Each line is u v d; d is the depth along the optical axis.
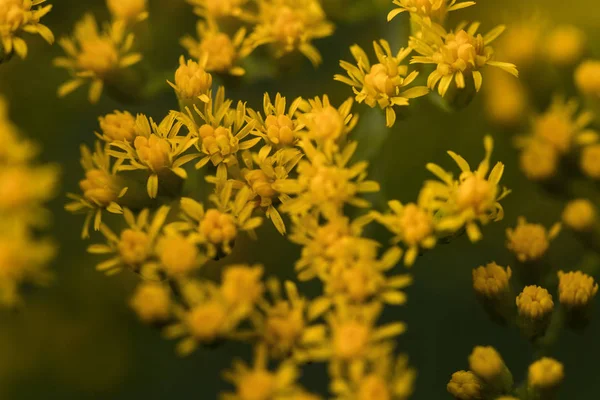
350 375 0.24
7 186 0.24
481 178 0.25
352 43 0.29
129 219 0.25
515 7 0.29
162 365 0.27
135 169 0.25
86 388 0.27
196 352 0.27
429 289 0.28
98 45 0.26
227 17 0.26
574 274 0.26
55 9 0.28
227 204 0.25
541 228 0.26
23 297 0.27
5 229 0.24
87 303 0.27
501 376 0.25
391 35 0.27
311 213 0.25
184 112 0.25
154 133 0.25
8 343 0.27
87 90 0.28
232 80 0.26
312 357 0.24
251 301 0.24
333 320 0.24
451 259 0.28
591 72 0.27
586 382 0.28
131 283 0.27
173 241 0.24
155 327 0.24
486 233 0.28
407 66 0.26
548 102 0.28
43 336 0.27
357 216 0.25
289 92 0.28
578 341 0.28
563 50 0.28
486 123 0.28
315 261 0.24
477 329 0.28
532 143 0.27
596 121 0.28
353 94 0.28
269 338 0.24
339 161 0.25
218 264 0.25
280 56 0.26
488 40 0.25
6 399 0.27
